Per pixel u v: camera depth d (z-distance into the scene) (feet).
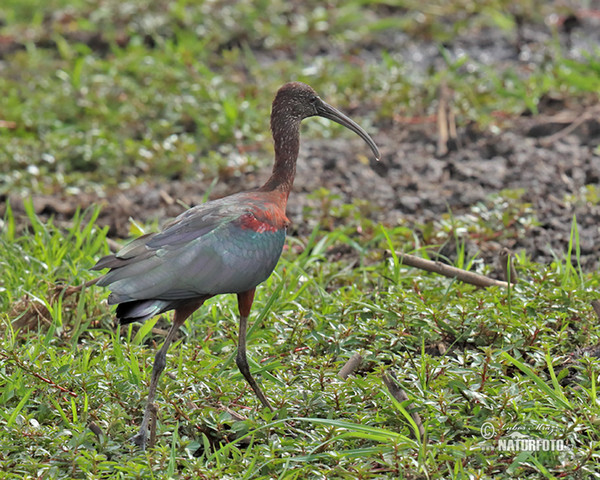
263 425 28.14
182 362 32.04
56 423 29.07
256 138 56.70
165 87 62.34
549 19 74.38
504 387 29.01
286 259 41.91
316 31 73.26
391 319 33.71
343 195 50.21
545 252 42.47
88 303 36.76
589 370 30.25
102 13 74.64
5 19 77.30
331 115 34.81
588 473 26.43
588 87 59.36
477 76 63.41
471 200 48.16
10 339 32.83
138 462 26.81
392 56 70.59
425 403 27.89
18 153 54.44
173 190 51.62
